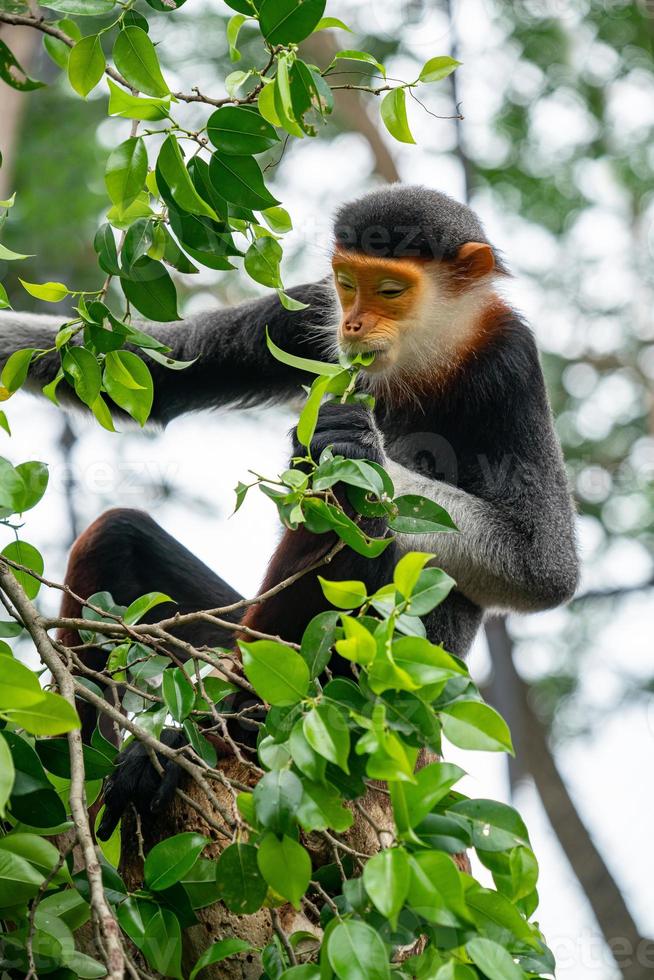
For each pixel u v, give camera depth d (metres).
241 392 12.62
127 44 6.81
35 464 7.10
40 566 7.73
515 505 11.23
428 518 6.98
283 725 5.73
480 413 11.50
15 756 6.05
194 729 6.85
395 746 5.28
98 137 26.33
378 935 5.32
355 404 9.45
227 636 10.84
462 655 11.35
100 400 7.47
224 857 6.02
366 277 11.14
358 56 7.23
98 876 5.36
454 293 11.29
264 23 6.82
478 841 5.94
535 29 26.28
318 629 6.02
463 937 5.46
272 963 6.12
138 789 8.55
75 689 6.37
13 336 12.05
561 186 26.58
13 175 25.61
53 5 6.93
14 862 6.02
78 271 25.83
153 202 7.59
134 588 10.83
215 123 6.77
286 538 8.88
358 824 8.31
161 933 6.29
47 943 6.29
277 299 12.24
